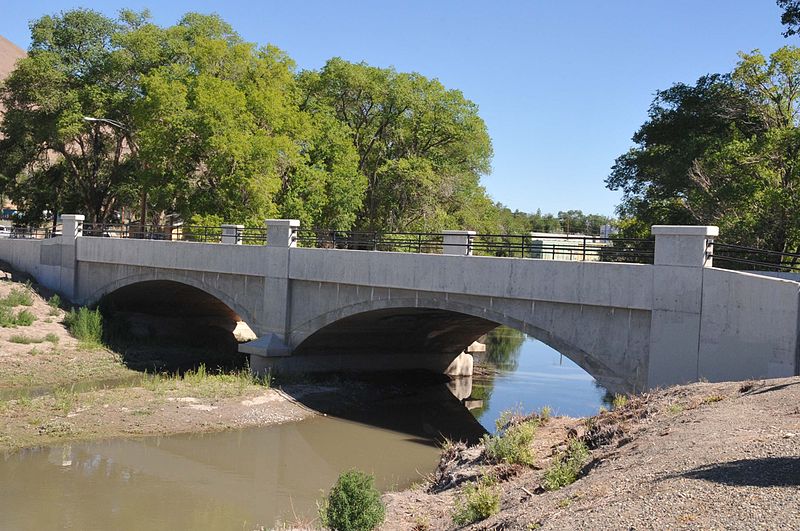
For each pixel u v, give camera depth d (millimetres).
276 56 46125
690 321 17359
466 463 15023
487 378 34531
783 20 29172
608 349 19062
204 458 19844
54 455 19391
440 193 48594
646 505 7961
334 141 46844
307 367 29422
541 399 29562
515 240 63344
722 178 29969
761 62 32406
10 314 35344
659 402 14109
